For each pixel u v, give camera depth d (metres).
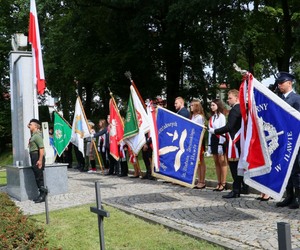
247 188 7.83
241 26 20.47
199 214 6.06
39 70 9.36
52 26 25.75
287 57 21.86
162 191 8.65
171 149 7.32
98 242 4.92
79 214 6.53
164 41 20.81
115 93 23.78
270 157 5.38
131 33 20.45
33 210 7.52
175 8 17.50
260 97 5.55
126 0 19.44
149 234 5.09
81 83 29.16
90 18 23.30
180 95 23.28
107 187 9.83
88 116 31.50
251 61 26.25
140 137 8.93
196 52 23.67
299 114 5.24
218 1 17.11
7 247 4.59
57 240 5.16
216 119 8.39
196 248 4.37
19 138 9.81
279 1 22.70
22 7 23.97
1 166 27.12
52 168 9.28
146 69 22.89
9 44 29.44
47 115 35.25
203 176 8.90
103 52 23.48
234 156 7.26
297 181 6.00
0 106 32.47
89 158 14.39
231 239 4.62
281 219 5.42
